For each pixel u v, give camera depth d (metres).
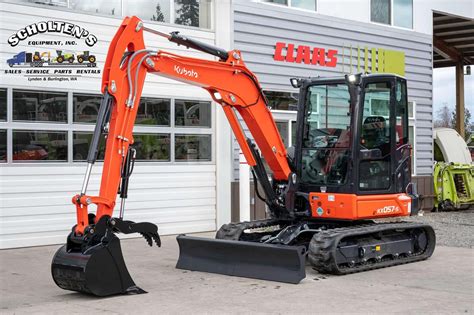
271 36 14.06
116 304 6.83
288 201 9.27
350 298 7.10
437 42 21.89
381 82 9.30
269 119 9.16
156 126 12.45
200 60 8.33
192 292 7.45
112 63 7.34
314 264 8.46
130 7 12.30
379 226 9.22
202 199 13.08
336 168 9.12
